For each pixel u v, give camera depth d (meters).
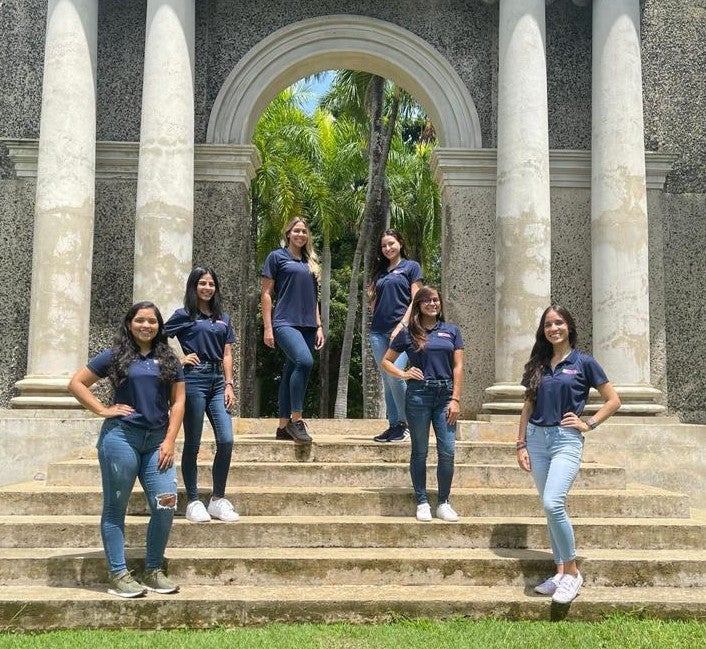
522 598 5.35
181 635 4.83
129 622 5.12
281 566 5.68
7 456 8.87
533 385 5.73
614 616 5.25
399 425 7.83
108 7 10.84
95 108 10.02
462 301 10.62
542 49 10.05
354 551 6.01
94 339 10.40
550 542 5.79
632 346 9.69
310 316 7.54
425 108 11.51
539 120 9.90
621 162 9.95
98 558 5.62
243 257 10.59
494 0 10.91
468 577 5.72
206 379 6.31
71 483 7.35
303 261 7.62
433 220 28.89
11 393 10.27
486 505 6.75
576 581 5.38
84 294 9.58
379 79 21.88
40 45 10.73
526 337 9.59
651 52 11.06
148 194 9.56
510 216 9.80
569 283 10.70
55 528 6.12
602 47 10.23
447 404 6.43
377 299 7.75
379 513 6.66
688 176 10.90
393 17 11.10
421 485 6.44
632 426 9.25
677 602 5.32
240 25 10.98
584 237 10.75
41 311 9.39
